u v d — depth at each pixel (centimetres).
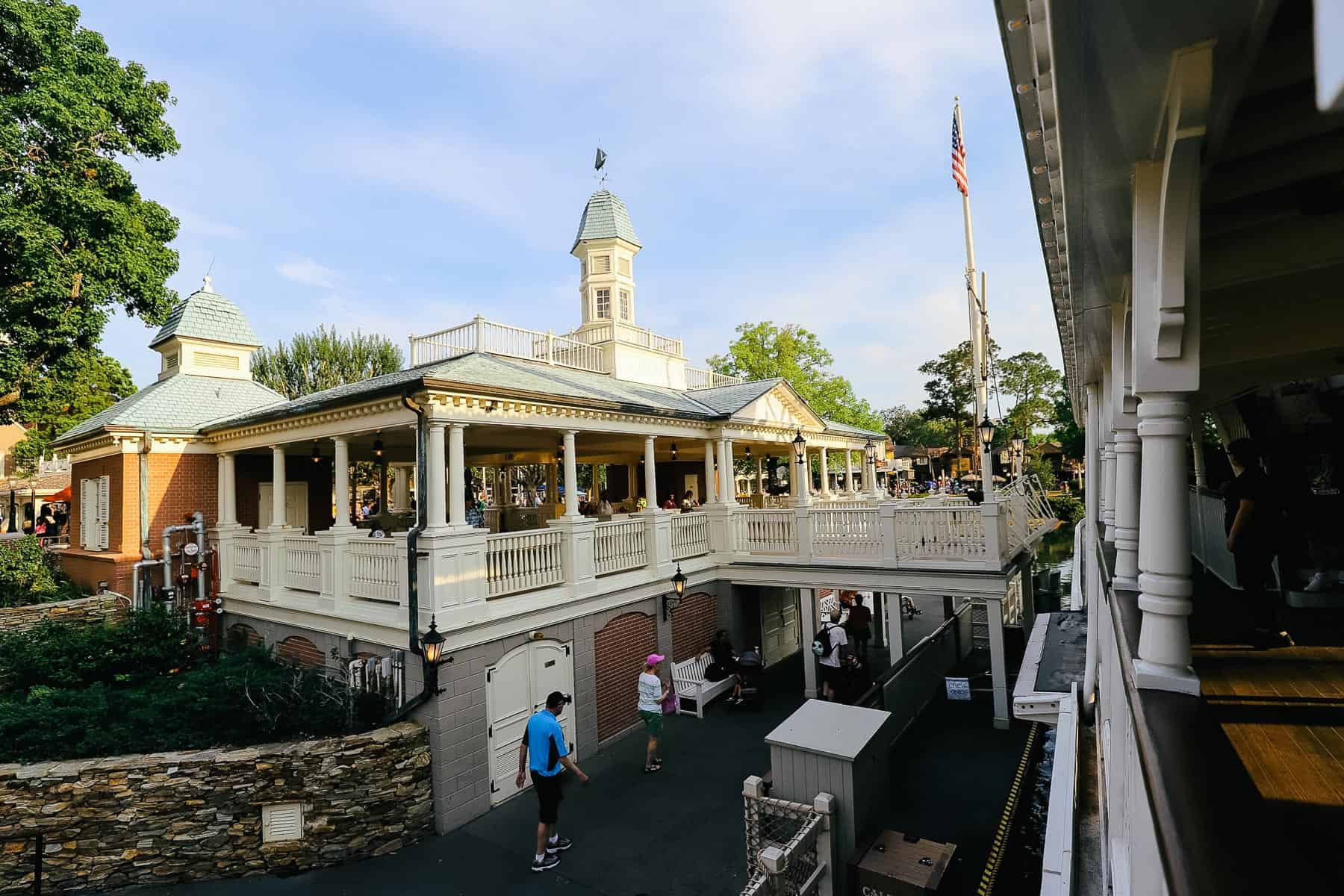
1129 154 293
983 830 874
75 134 1669
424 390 988
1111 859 478
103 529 1680
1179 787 205
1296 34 231
